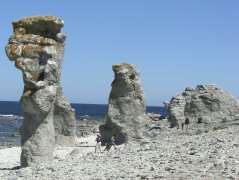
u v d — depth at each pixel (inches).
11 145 2063.2
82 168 709.3
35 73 847.7
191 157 690.8
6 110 7770.7
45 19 862.5
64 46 878.4
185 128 1638.8
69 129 1615.4
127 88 1391.5
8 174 770.2
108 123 1411.2
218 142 879.1
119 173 614.5
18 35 861.2
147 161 717.3
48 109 859.4
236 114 1695.4
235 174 530.3
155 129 1664.6
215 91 1732.3
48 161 869.2
